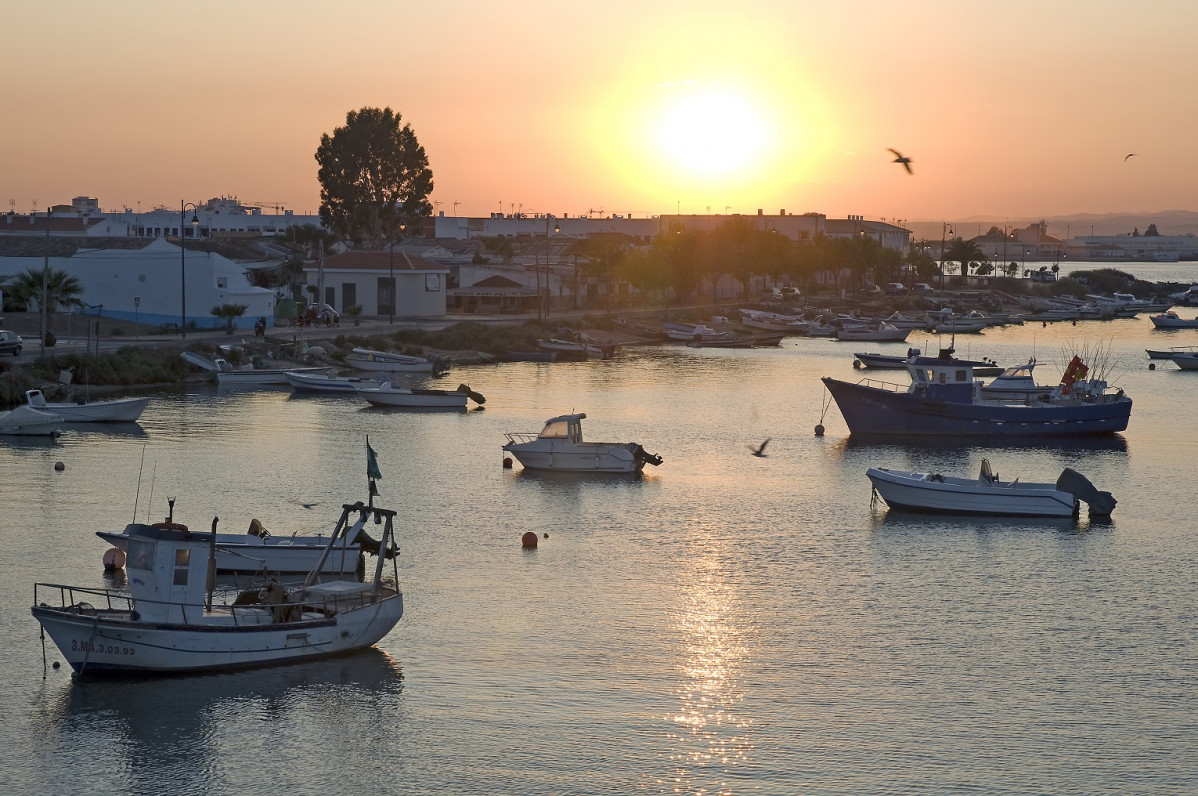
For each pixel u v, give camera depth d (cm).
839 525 6012
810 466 7625
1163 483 7231
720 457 7888
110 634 3778
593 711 3712
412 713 3678
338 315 14888
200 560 3894
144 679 3828
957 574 5175
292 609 4031
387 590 4231
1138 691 3919
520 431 8675
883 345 17200
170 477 6800
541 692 3844
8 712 3619
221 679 3856
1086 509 6281
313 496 6412
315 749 3462
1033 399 9412
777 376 12669
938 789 3272
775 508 6359
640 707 3747
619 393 11031
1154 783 3316
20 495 6259
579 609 4619
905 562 5344
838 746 3506
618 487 6844
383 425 8862
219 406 9688
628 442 7994
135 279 13150
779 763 3403
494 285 18038
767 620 4534
